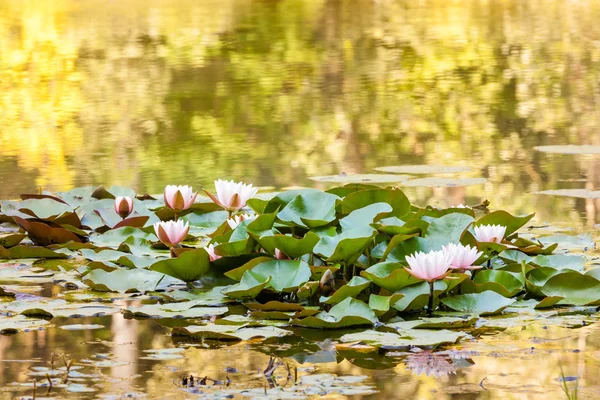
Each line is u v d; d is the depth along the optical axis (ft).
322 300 18.89
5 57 85.92
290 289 19.39
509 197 32.35
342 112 55.83
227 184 23.44
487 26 107.34
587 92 63.05
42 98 64.18
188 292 20.34
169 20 115.03
